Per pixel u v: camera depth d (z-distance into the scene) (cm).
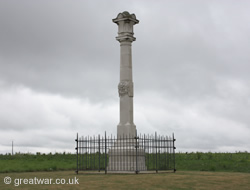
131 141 2967
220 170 3169
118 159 2875
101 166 3388
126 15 3105
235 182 2023
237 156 3997
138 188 1759
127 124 3027
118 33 3148
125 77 3100
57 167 3400
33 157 4212
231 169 3186
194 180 2092
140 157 2908
